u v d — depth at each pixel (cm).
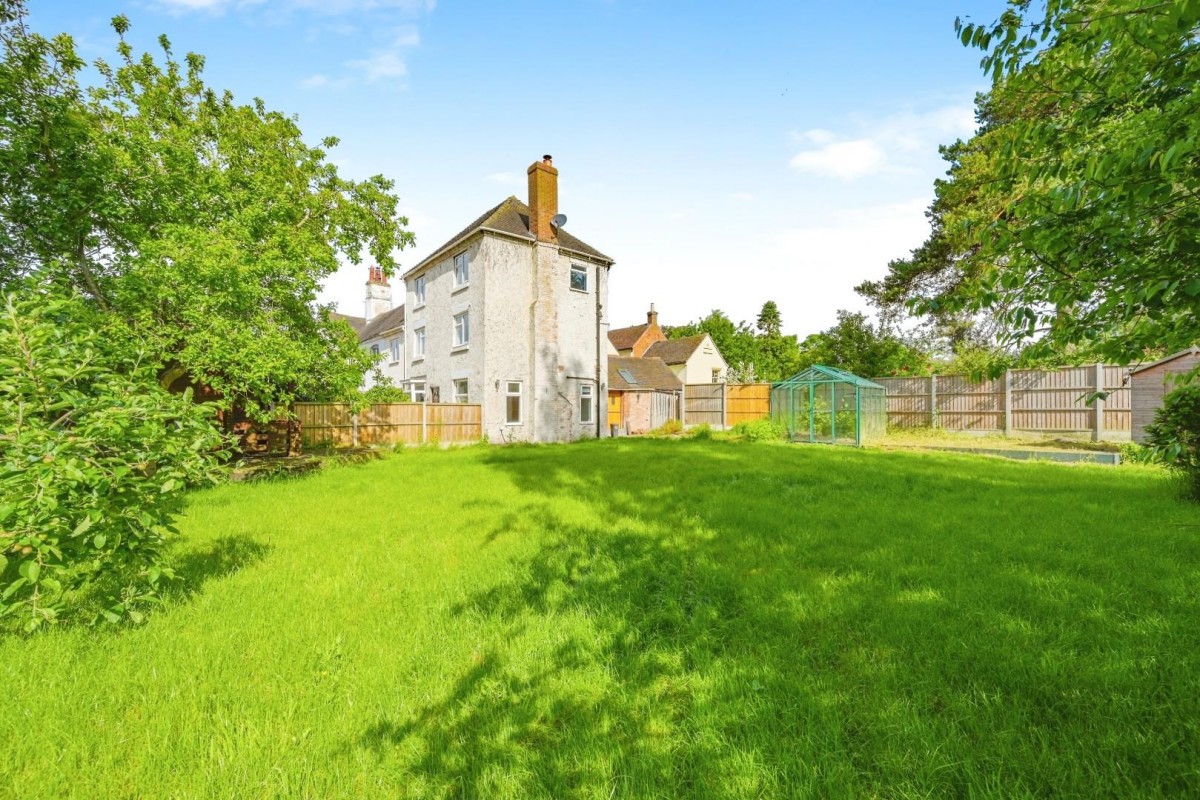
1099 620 313
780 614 340
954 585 381
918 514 604
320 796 198
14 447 283
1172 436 635
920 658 282
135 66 1198
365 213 1509
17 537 275
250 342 966
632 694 257
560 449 1602
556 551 500
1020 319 275
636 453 1401
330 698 259
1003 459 1195
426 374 2355
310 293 1158
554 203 2053
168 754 217
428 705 252
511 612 360
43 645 310
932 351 2450
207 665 291
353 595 396
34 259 902
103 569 324
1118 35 231
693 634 321
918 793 189
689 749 216
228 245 949
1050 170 265
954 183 1959
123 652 306
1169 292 197
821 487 807
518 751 218
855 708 239
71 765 214
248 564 475
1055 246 244
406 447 1675
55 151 899
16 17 844
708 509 659
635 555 481
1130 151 212
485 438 1881
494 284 1928
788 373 4312
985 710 234
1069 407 1689
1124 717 224
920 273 2295
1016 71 283
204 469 375
